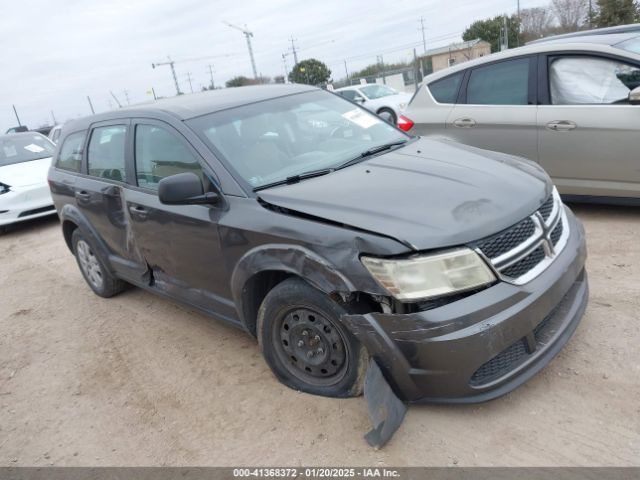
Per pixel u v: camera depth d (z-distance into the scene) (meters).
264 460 2.78
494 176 3.12
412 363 2.58
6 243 8.77
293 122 3.92
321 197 2.98
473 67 5.82
